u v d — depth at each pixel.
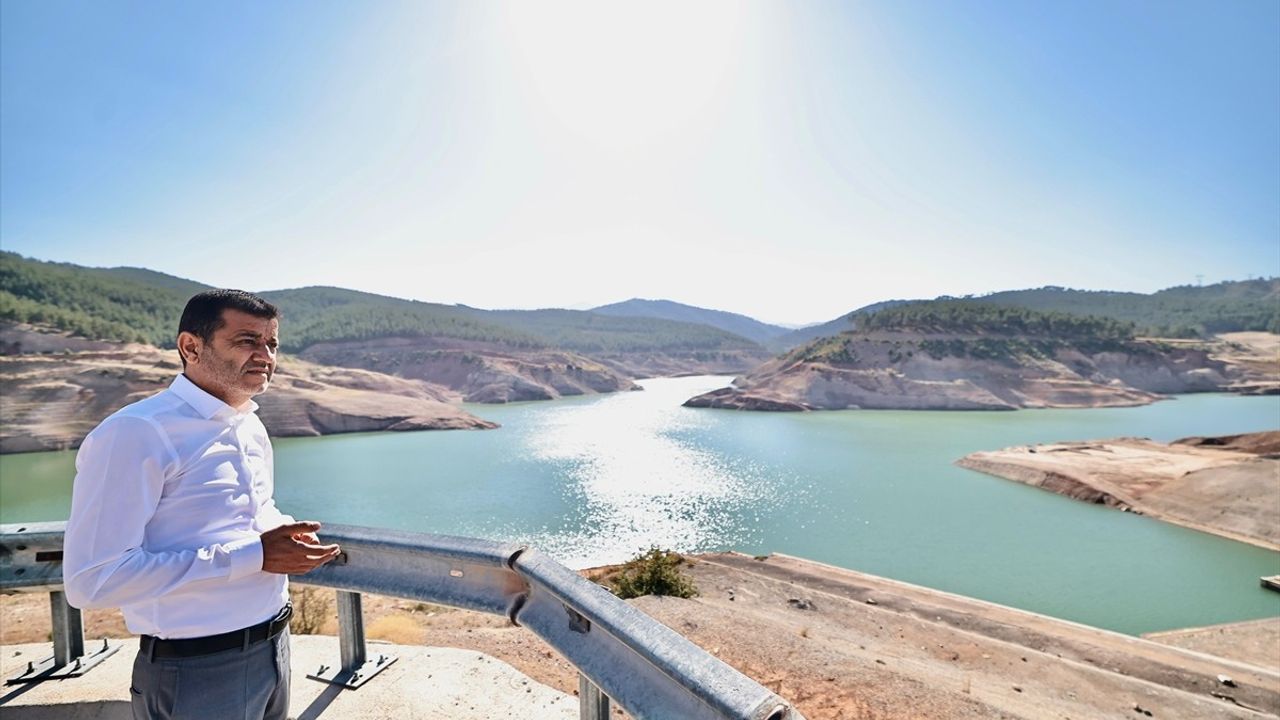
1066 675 12.38
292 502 54.72
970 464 66.12
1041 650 17.55
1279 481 40.97
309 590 11.78
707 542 42.06
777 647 7.88
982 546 39.38
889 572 35.47
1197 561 35.03
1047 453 66.00
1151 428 99.56
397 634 9.73
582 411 133.50
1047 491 53.78
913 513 47.84
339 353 198.38
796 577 25.61
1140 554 36.66
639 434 95.25
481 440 90.25
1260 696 14.25
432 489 58.28
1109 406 132.38
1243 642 21.89
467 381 175.88
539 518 48.22
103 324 119.31
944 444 83.94
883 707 6.35
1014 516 46.19
